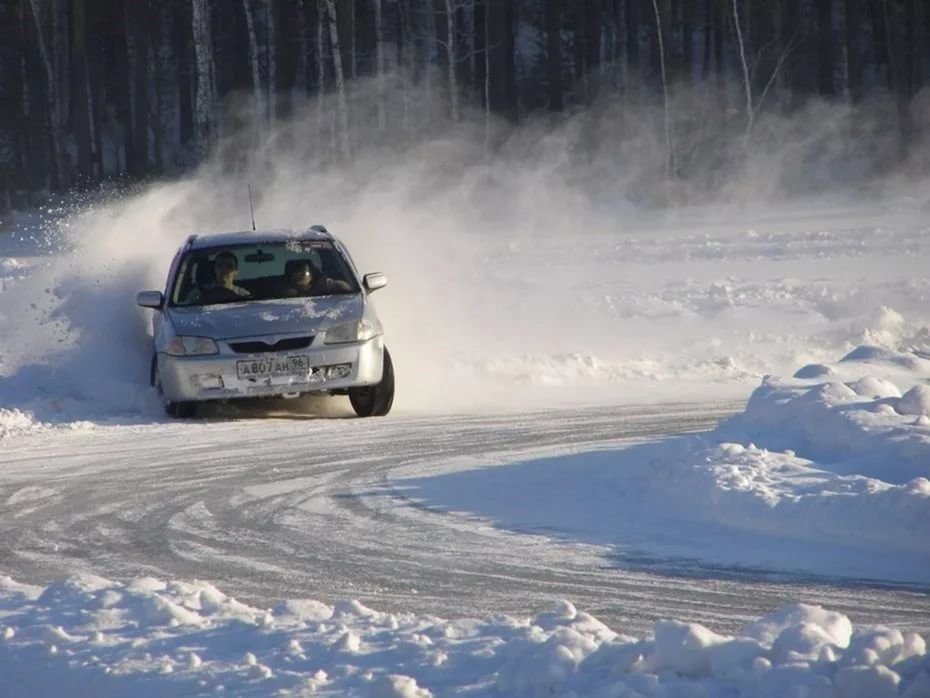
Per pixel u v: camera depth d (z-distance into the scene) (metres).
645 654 15.39
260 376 42.12
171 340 42.66
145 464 36.53
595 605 21.95
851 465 28.33
